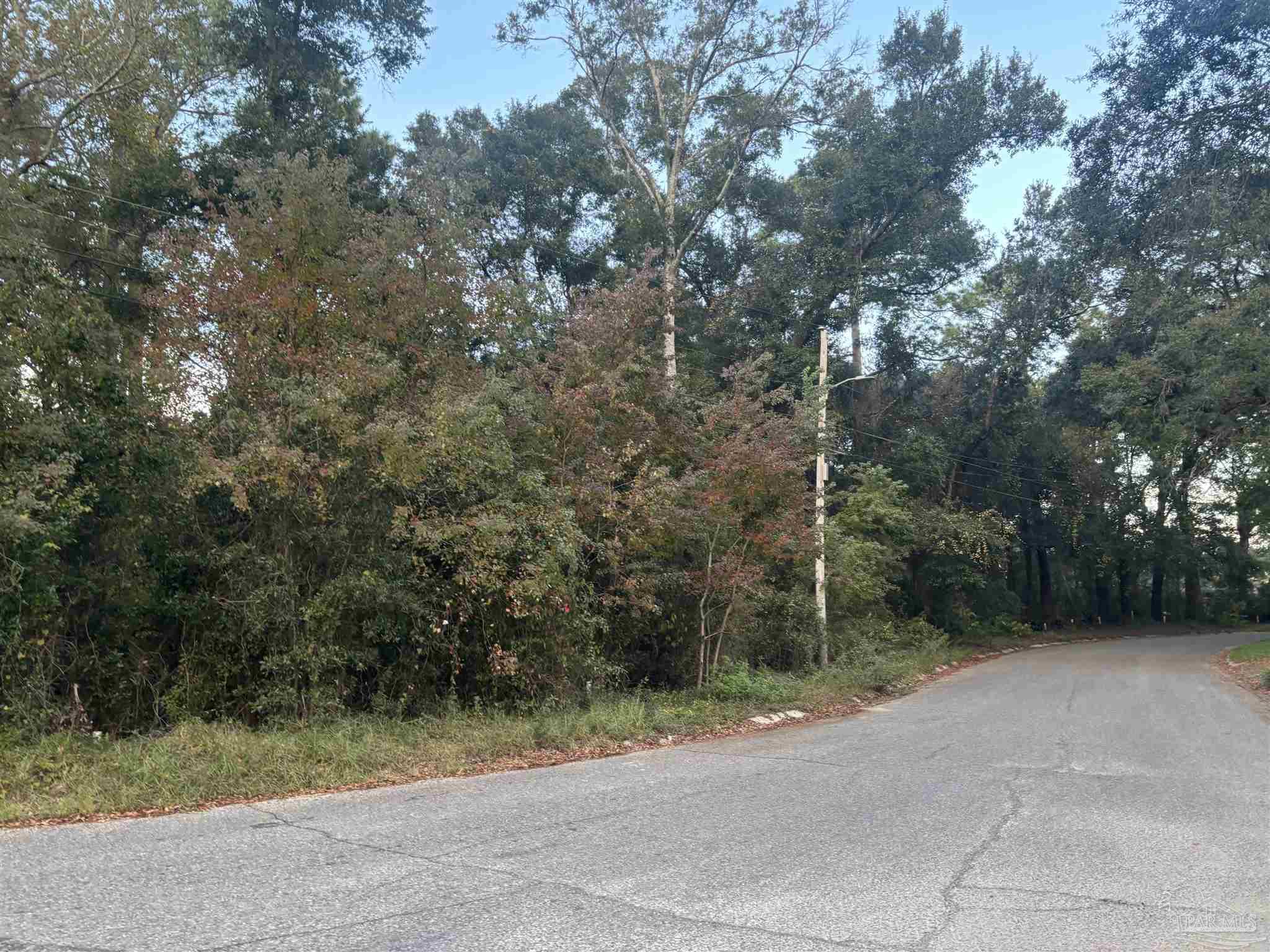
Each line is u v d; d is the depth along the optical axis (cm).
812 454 2036
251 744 973
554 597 1401
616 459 1641
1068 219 3694
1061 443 4741
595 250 3259
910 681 2300
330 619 1252
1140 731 1361
